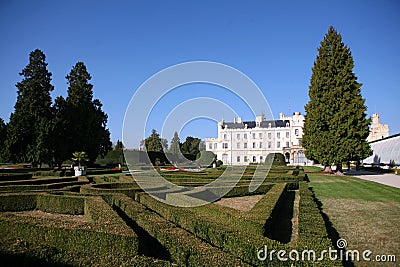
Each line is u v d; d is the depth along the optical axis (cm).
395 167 4012
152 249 610
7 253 464
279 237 756
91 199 995
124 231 554
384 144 4997
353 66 3047
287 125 7194
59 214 1071
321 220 678
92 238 551
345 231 787
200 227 650
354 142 2884
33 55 3803
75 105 4212
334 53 3083
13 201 1143
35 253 468
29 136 3666
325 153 3005
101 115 4803
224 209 823
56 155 3775
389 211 1048
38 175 2678
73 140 4075
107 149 4831
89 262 445
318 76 3144
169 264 443
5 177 2030
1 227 637
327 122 3008
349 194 1484
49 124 3647
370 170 3922
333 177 2594
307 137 3269
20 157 3625
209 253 457
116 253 497
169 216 840
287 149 6975
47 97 3809
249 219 703
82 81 4566
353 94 3008
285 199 1372
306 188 1391
